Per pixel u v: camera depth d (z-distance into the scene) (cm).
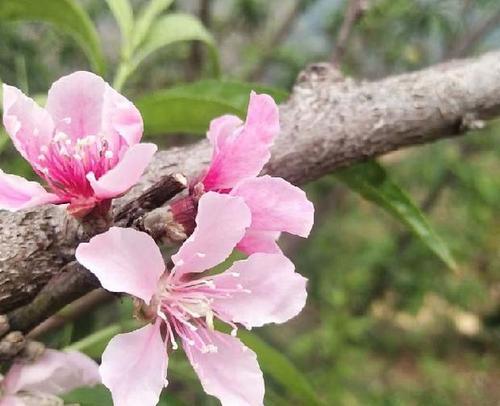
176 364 21
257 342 21
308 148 18
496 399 79
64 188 13
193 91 20
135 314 13
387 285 66
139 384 13
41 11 23
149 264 13
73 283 14
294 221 13
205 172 13
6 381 15
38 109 13
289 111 18
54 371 15
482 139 65
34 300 14
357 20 23
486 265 81
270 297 14
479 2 52
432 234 20
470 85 19
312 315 69
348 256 67
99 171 13
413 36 55
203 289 14
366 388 68
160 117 20
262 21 55
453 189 69
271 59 52
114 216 13
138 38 25
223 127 14
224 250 13
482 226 73
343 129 18
